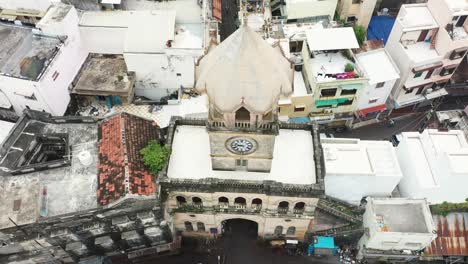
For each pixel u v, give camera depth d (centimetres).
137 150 4088
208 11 5847
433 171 4547
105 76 5175
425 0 6775
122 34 5241
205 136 4372
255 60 2892
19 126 4294
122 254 4706
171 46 5012
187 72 5203
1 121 4875
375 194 4650
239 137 3625
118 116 4303
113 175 3894
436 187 4453
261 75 2947
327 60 5550
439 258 4619
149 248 4631
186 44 5141
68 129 4384
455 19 5300
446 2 5256
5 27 5172
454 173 4241
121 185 3788
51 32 4900
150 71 5159
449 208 4544
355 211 4581
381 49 5659
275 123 3403
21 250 4041
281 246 4844
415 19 5541
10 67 4728
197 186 4022
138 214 3875
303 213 4316
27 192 3878
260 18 6009
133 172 3878
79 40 5219
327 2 5947
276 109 3312
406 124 6028
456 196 4594
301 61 5734
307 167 4166
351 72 5359
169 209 4356
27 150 4191
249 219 4631
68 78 5053
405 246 4434
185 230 4862
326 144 4562
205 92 3153
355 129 6000
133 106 5194
